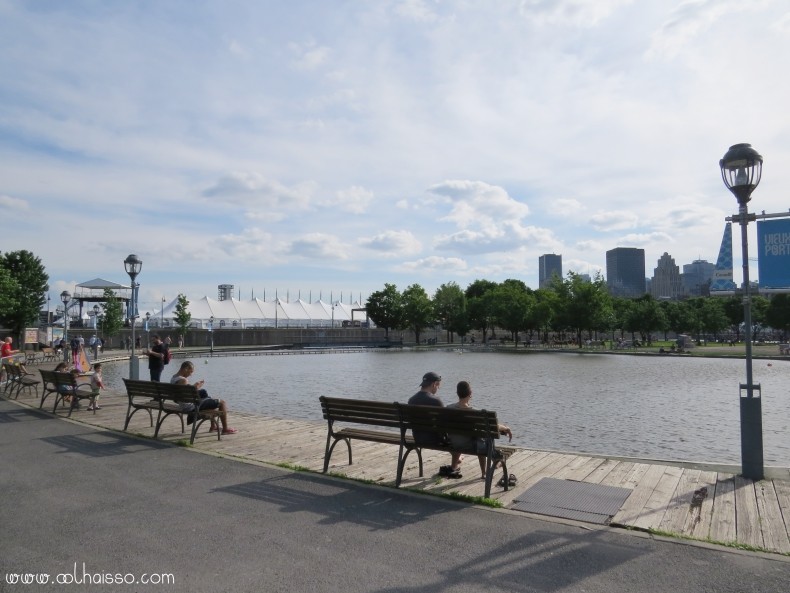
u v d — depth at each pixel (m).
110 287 71.62
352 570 5.03
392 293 100.12
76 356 26.11
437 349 79.75
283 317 103.62
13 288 40.72
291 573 4.97
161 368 18.09
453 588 4.68
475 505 6.89
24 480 8.03
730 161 8.35
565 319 75.50
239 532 5.97
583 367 42.31
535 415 18.66
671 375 34.59
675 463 8.94
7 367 19.53
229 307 98.00
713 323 87.50
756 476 7.96
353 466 8.97
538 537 5.82
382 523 6.27
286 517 6.45
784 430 16.03
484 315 96.00
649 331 82.50
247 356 63.00
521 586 4.72
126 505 6.88
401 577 4.89
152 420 13.12
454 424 7.41
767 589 4.66
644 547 5.54
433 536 5.86
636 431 15.74
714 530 5.98
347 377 35.38
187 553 5.40
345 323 109.62
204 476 8.27
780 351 53.91
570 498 7.13
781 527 6.06
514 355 62.72
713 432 15.59
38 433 11.76
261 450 10.16
